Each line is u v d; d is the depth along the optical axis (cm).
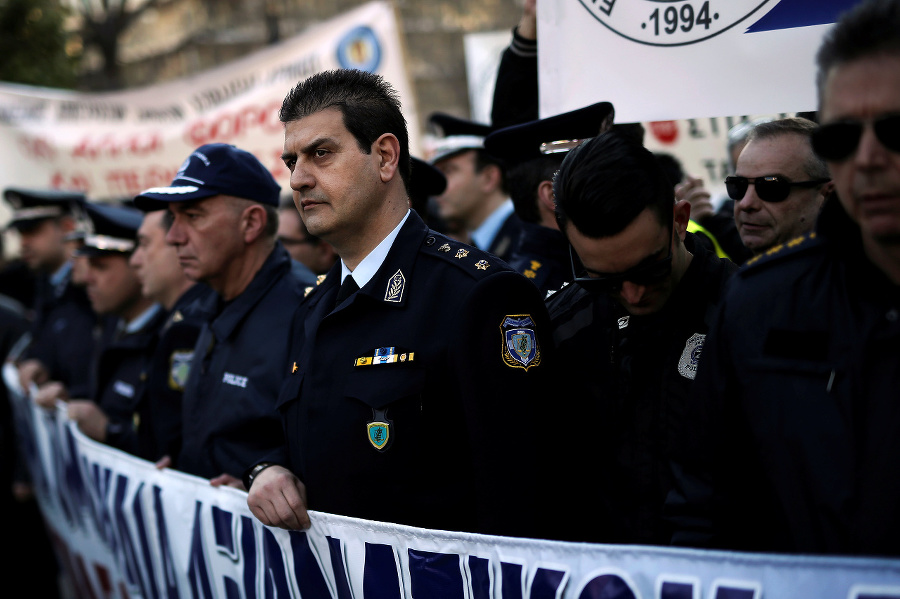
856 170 127
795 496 137
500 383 174
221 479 243
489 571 167
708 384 153
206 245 261
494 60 771
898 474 127
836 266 139
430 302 184
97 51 1923
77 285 467
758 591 133
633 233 160
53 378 477
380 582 184
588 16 217
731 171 317
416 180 291
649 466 176
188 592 262
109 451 322
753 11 198
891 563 121
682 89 206
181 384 295
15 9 1017
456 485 183
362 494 185
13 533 525
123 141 586
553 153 234
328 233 194
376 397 182
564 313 196
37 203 531
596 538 186
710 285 176
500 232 365
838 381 134
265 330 253
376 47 542
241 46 2092
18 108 601
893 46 122
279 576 215
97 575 371
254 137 557
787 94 196
